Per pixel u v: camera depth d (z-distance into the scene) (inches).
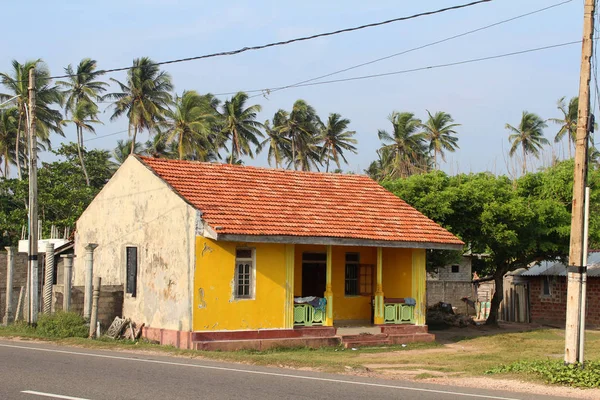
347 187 981.8
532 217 1082.7
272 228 783.7
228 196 831.1
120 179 903.7
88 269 839.7
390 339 879.7
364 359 732.7
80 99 2197.3
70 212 1752.0
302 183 946.7
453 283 1705.2
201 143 2075.5
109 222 918.4
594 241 1161.4
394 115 2551.7
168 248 800.3
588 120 541.6
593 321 1266.0
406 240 877.8
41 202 1711.4
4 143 2076.8
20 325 860.6
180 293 772.6
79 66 2188.7
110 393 397.7
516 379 517.0
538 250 1155.3
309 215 853.2
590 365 529.3
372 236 853.2
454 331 1112.2
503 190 1095.6
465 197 1051.3
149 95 2074.3
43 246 1286.9
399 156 2496.3
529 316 1390.3
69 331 800.9
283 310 812.0
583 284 539.8
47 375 462.3
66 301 843.4
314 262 938.7
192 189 819.4
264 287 800.9
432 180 1085.8
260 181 906.7
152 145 2250.2
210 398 389.7
